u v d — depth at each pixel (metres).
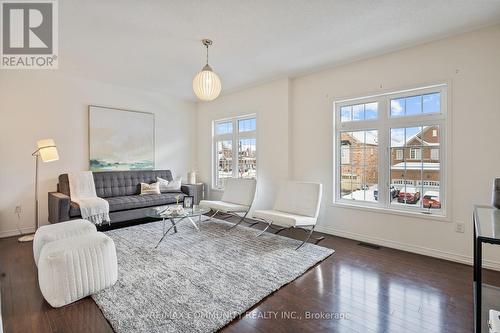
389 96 3.61
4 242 3.63
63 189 4.12
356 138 3.96
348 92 3.92
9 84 3.95
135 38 3.09
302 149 4.46
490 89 2.82
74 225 2.80
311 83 4.35
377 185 3.75
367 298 2.21
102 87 4.89
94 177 4.57
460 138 3.00
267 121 4.85
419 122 3.36
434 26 2.84
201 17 2.65
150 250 3.22
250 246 3.41
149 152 5.54
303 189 3.98
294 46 3.33
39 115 4.21
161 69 4.16
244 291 2.27
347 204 3.96
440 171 3.22
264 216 3.71
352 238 3.88
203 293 2.23
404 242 3.40
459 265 2.90
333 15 2.63
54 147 3.65
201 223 4.59
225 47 3.35
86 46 3.29
